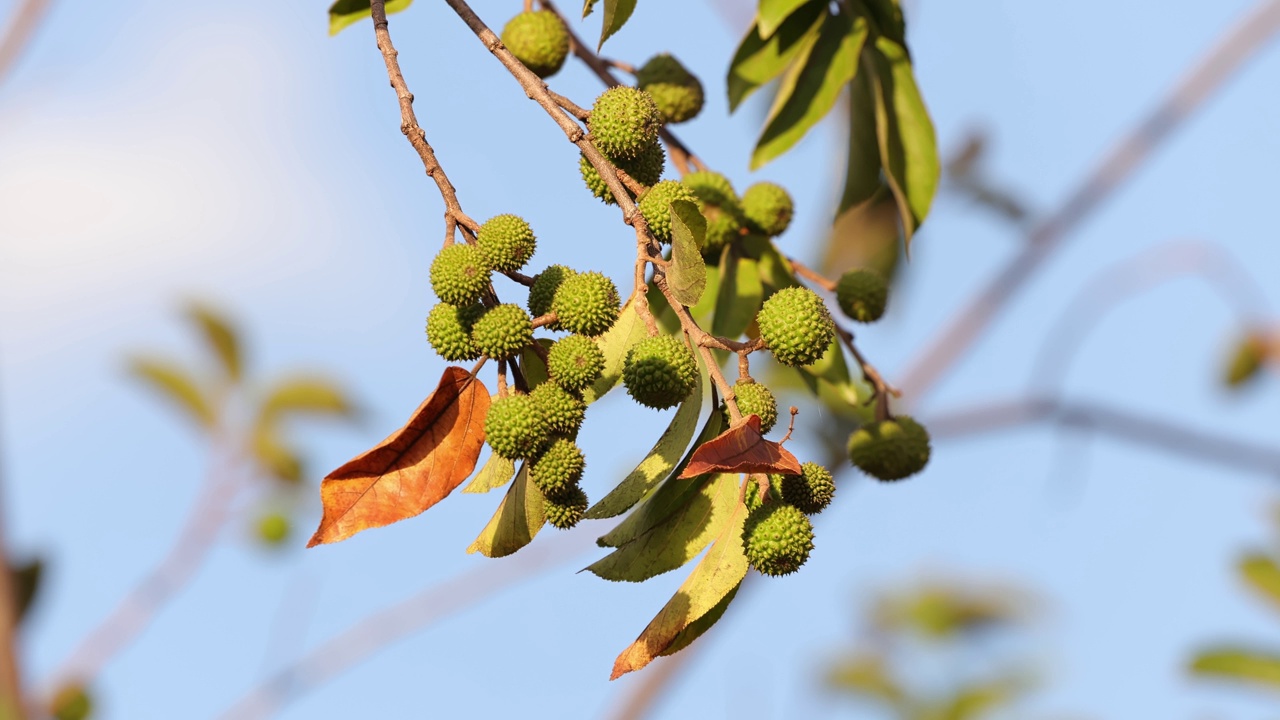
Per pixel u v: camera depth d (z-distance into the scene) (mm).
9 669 4109
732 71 4180
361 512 2633
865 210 4973
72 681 4770
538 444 2691
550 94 2898
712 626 2580
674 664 5066
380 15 2963
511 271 2809
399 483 2666
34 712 4141
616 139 2918
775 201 3998
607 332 3053
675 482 2701
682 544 2648
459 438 2729
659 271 2719
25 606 4480
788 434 2660
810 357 2713
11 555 4250
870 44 4254
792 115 4160
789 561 2561
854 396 4242
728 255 4016
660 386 2648
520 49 3846
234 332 5555
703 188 3949
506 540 2787
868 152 4359
